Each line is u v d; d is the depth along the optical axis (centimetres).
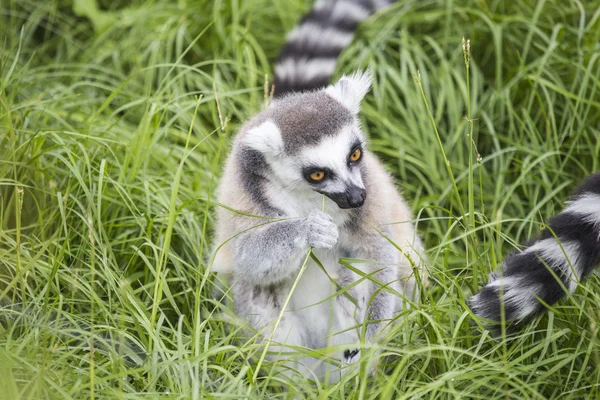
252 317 891
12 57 1259
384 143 1178
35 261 861
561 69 1211
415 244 959
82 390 734
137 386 773
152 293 935
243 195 862
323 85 1129
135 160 1013
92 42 1363
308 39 1149
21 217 970
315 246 808
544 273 804
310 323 905
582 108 1132
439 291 923
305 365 857
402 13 1288
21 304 864
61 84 1252
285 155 834
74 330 782
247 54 1241
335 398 764
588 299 822
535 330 830
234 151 891
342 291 809
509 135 1160
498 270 838
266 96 985
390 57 1288
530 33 1202
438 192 1152
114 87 1261
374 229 872
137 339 829
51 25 1405
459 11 1267
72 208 981
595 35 1195
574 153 1141
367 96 1248
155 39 1300
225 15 1334
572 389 773
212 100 1192
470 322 831
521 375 790
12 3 1360
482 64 1276
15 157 964
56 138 998
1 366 715
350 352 882
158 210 1015
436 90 1236
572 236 809
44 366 710
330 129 836
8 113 964
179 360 750
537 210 1073
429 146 1174
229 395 717
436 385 710
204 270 936
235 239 871
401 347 829
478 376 768
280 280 866
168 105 1102
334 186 827
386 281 882
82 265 938
